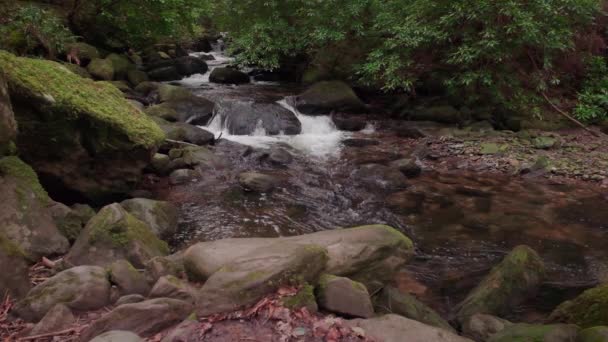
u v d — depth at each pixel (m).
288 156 8.58
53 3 12.38
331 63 13.53
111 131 5.68
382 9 11.66
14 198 4.29
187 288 3.37
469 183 7.75
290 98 11.68
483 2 9.23
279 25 12.97
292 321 2.86
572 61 11.40
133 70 12.27
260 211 6.36
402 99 11.97
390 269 3.83
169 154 7.80
